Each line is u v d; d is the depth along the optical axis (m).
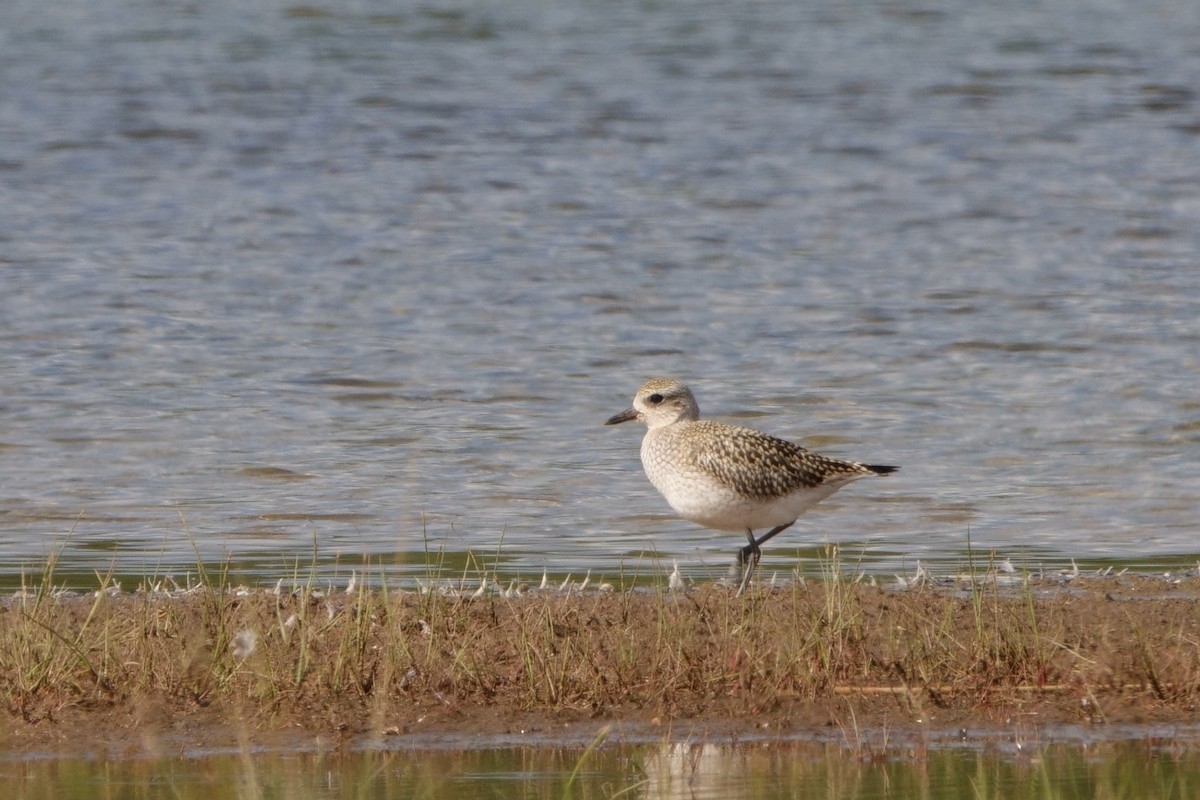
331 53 44.66
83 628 9.56
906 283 24.92
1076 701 9.38
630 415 12.27
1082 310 23.14
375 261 26.09
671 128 36.97
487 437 17.30
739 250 27.11
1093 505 14.86
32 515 14.39
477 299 23.84
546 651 9.58
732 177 32.66
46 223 28.19
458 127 36.78
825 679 9.48
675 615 10.31
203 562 12.80
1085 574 12.10
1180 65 42.94
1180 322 22.34
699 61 44.28
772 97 40.22
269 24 48.59
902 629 10.10
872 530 14.07
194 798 8.12
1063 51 45.16
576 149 34.97
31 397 18.55
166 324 22.12
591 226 28.77
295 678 9.34
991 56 44.66
